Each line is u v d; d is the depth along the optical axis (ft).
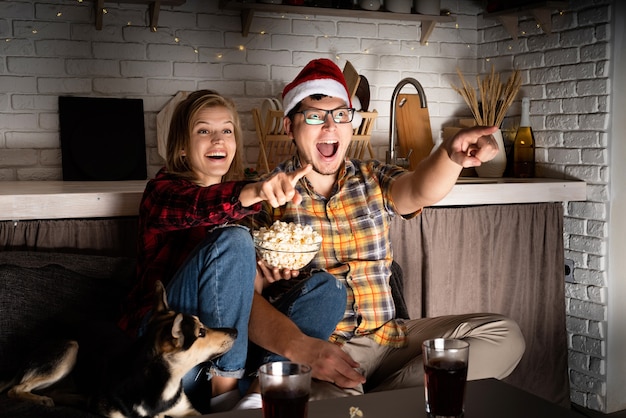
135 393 5.85
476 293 10.87
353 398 4.80
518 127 12.60
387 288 7.73
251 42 12.48
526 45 12.59
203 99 7.80
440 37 13.64
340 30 13.02
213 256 6.46
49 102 11.44
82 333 6.82
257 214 7.65
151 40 11.90
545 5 11.47
